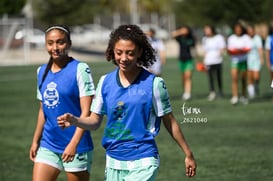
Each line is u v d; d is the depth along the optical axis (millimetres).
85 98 9078
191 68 27547
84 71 9109
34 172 9141
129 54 7664
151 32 25391
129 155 7824
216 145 16719
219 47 27734
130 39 7648
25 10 88562
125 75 7848
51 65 9242
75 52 74438
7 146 17250
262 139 17531
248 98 27922
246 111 23562
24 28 66062
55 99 9117
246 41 25469
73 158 8688
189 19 84812
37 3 75062
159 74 25703
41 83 9250
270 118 21641
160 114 7812
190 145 16766
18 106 27109
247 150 15922
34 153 9625
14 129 20438
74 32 84562
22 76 45531
